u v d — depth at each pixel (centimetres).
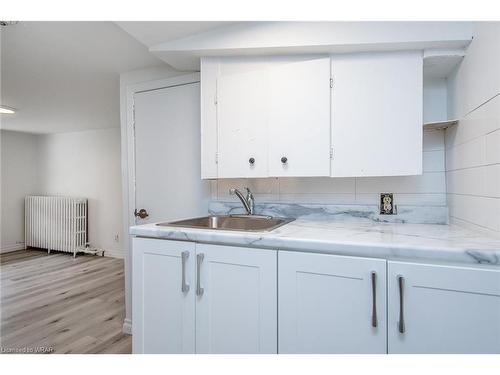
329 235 114
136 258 132
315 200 174
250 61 155
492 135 105
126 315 209
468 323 89
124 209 216
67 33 162
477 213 118
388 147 138
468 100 126
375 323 96
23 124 406
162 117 203
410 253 94
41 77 230
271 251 110
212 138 159
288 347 108
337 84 143
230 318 116
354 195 167
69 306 251
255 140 153
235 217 179
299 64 147
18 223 470
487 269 88
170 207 201
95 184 441
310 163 146
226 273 117
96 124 407
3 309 244
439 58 135
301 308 106
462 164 132
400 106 137
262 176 152
